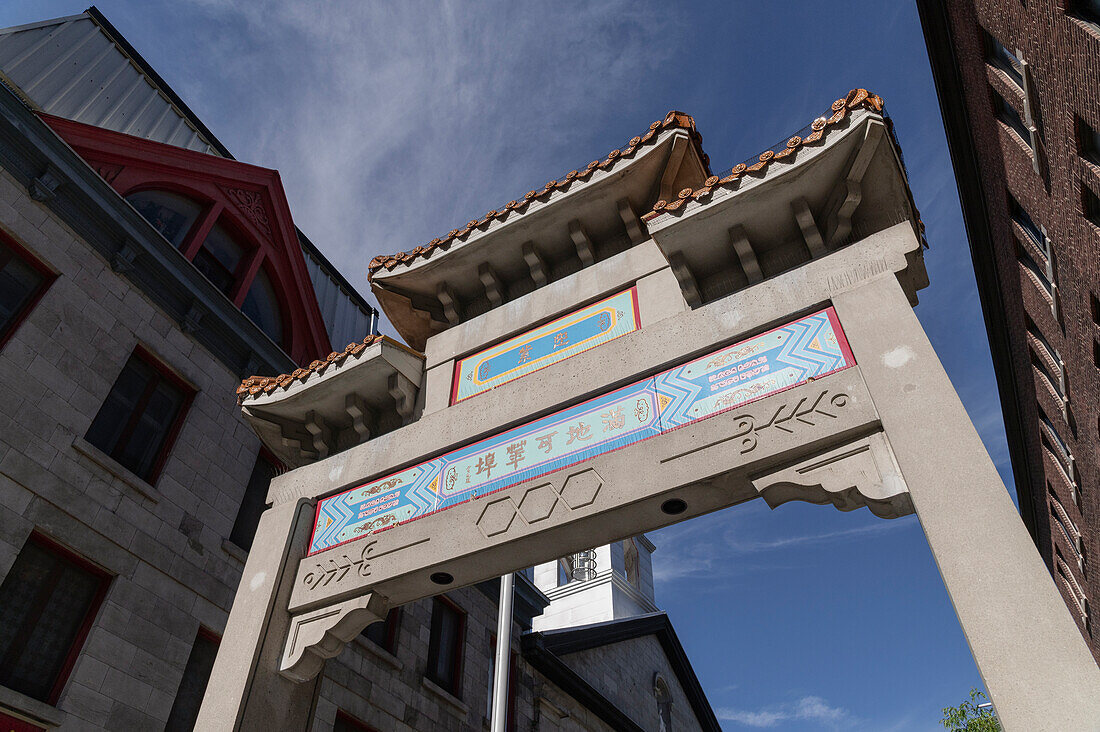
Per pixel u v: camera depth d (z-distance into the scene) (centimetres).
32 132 1263
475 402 943
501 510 823
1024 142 1335
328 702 1343
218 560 1337
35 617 1048
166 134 1803
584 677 2177
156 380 1402
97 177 1341
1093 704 464
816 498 693
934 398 656
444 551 828
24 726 956
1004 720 483
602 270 973
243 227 1806
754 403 740
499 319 1020
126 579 1160
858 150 782
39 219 1259
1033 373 1917
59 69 1559
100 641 1084
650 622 2612
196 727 794
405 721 1504
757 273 852
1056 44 1023
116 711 1063
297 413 1077
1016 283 1739
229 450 1466
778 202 832
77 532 1122
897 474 644
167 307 1452
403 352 1022
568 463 820
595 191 974
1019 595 527
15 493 1059
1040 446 2139
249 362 1592
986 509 577
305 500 995
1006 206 1587
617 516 762
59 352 1207
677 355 823
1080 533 2009
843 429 680
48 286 1241
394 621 1625
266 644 859
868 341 721
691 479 722
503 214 1018
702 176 982
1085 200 1109
